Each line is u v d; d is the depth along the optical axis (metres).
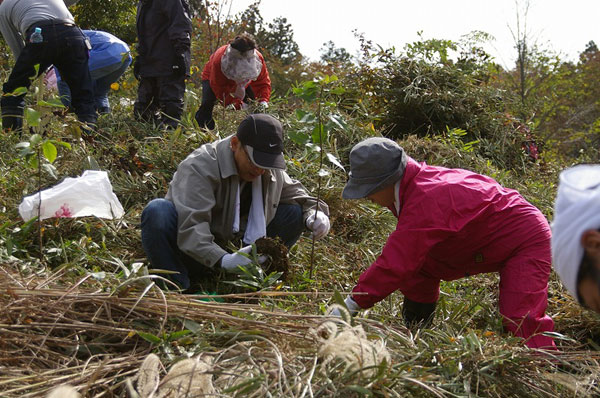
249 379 1.92
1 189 3.96
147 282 2.52
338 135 5.71
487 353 2.39
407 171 2.79
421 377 2.15
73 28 5.22
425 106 7.16
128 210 4.06
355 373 1.99
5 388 1.97
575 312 3.19
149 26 5.78
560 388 2.35
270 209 3.48
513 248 2.81
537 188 5.81
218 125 5.73
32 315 2.29
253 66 5.96
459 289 3.76
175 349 2.29
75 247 3.42
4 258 2.98
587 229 1.27
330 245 4.15
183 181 3.29
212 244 3.19
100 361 2.15
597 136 17.28
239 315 2.46
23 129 4.93
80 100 5.32
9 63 9.43
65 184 3.60
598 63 19.81
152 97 6.06
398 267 2.69
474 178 2.90
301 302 3.07
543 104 13.48
